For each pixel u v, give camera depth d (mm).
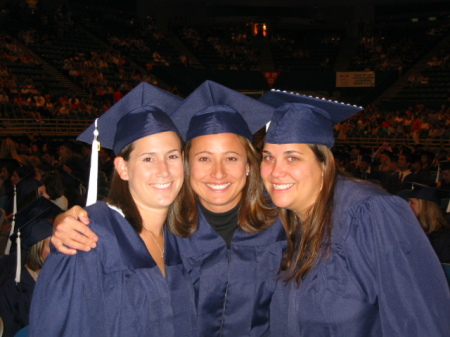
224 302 1020
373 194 890
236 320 1015
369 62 12633
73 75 9977
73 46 11367
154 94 1000
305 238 928
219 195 999
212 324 1009
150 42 12938
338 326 878
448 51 12438
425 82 11180
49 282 813
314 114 935
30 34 10781
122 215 880
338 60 13133
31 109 7945
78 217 840
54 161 4754
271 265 1044
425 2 13789
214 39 13797
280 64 13172
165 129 894
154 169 875
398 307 843
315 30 14359
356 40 13875
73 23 11969
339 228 892
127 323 847
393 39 13633
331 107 968
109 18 13242
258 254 1043
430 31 13539
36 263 1545
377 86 10938
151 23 13711
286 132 916
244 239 1038
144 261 874
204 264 1010
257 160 1045
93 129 997
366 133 8516
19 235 1536
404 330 837
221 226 1048
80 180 3660
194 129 1017
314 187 921
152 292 872
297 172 905
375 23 14242
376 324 887
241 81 10836
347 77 10406
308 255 924
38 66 9891
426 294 836
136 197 910
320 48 13695
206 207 1046
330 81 10531
